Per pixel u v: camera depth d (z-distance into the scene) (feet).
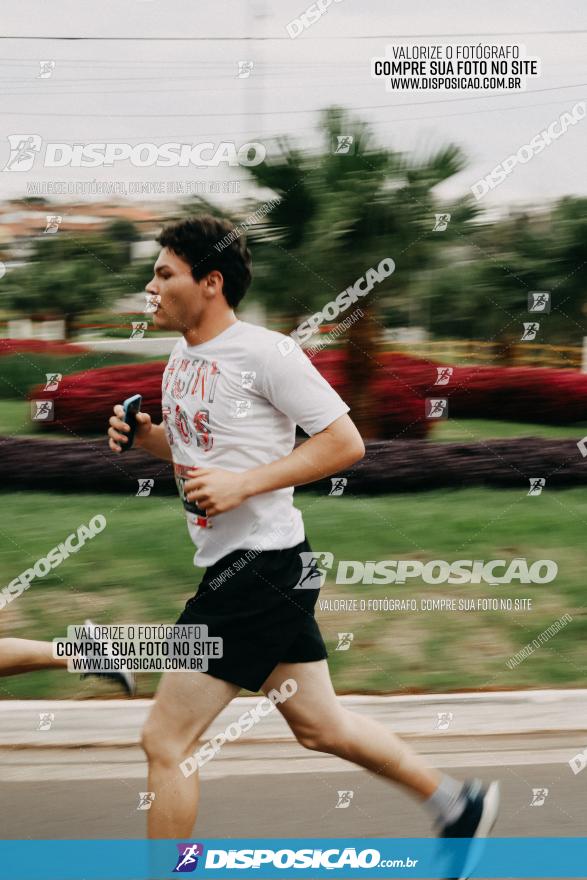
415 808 7.66
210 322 6.09
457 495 13.96
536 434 14.47
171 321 6.10
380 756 6.45
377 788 8.04
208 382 5.94
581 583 11.63
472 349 14.05
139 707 8.98
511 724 9.14
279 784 8.09
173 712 5.94
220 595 5.97
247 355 5.86
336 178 12.31
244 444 5.90
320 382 5.92
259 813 7.52
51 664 7.40
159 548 11.91
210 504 5.74
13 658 7.34
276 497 6.03
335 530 12.69
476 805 6.59
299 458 5.86
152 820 5.93
